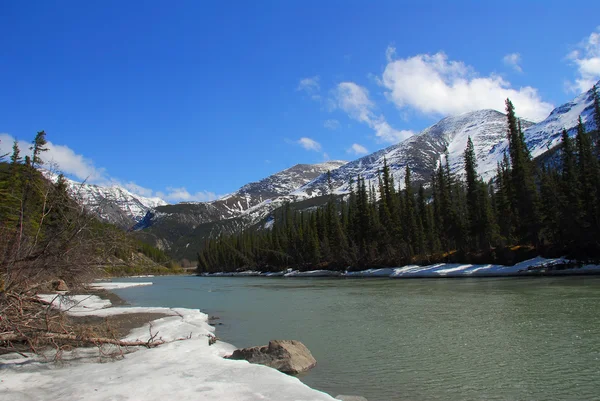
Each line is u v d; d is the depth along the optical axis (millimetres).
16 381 10266
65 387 9617
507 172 73250
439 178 91062
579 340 15641
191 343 15344
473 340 16531
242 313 28125
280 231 146250
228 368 11289
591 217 54375
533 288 35156
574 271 50344
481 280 49906
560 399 10039
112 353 13250
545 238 66875
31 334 13320
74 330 13516
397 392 10797
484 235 72125
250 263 154125
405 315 23859
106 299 41125
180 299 41188
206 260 190500
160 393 9016
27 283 13078
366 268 93188
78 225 12734
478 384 11250
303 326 21594
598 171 56406
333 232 108625
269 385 9539
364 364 13570
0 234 12633
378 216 100312
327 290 47844
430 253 82375
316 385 11469
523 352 14352
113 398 8711
